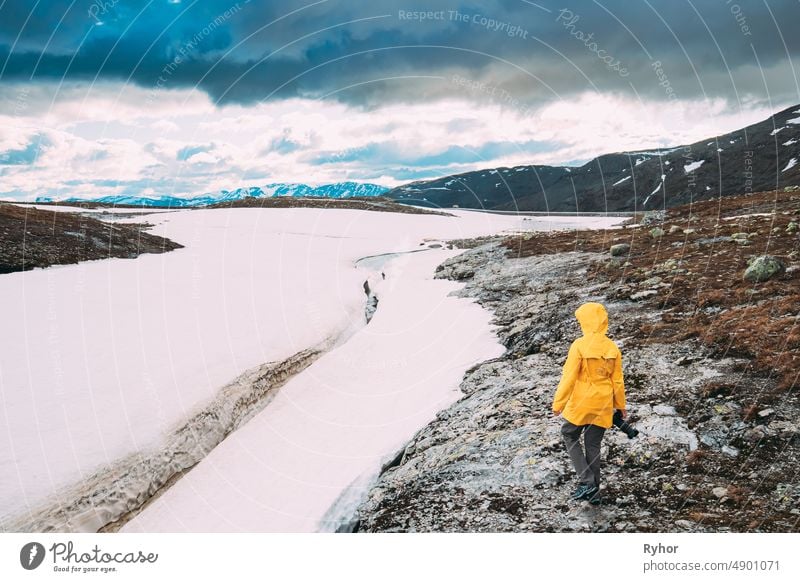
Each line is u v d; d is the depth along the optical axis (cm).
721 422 715
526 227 5653
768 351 858
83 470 975
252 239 4538
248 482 1010
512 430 834
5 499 866
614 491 630
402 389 1298
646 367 923
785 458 630
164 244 3766
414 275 2900
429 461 840
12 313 1855
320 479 955
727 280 1333
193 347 1653
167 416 1200
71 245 2970
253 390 1420
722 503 579
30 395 1245
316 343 1848
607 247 2514
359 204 8062
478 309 1870
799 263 1333
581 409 575
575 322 1347
